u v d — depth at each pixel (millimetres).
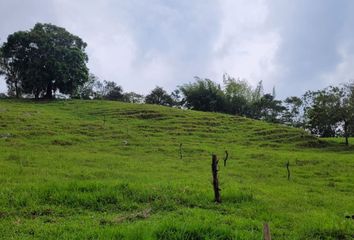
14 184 16531
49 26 75500
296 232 12680
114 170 23312
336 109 47156
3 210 13180
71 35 75812
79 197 14578
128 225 11789
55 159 25781
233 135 47156
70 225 11859
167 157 31656
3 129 38219
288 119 83875
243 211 14930
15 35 71812
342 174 28250
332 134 62750
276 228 13000
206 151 35438
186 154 33812
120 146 35344
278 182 24250
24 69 73125
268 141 45250
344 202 18641
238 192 17031
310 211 15820
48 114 50812
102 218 12867
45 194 14773
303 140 46500
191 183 19172
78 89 82500
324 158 34344
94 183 16094
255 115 81812
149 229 11148
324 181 25781
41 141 34000
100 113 55625
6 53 73438
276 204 16672
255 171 27734
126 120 51312
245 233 11695
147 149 34875
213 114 60062
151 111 57281
